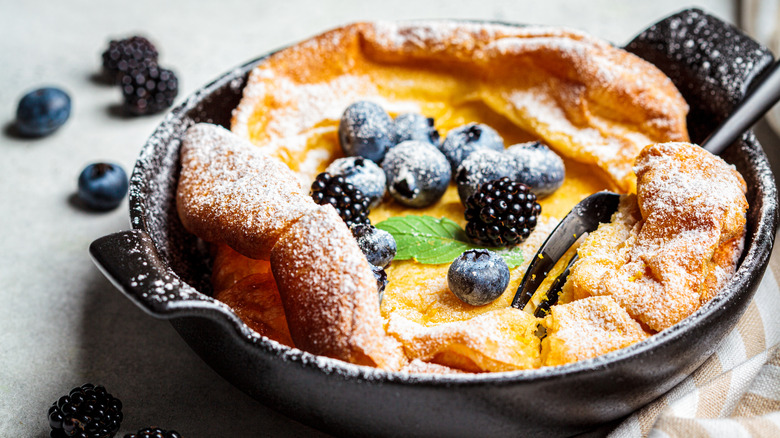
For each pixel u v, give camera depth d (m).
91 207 0.42
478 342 0.32
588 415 0.32
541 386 0.30
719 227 0.33
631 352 0.30
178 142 0.38
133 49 0.47
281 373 0.31
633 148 0.37
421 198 0.37
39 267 0.40
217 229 0.34
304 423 0.33
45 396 0.35
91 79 0.48
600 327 0.32
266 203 0.34
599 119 0.38
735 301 0.32
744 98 0.36
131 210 0.34
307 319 0.32
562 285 0.34
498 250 0.35
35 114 0.44
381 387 0.30
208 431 0.34
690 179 0.34
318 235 0.33
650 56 0.40
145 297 0.31
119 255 0.32
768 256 0.33
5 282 0.39
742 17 0.48
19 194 0.42
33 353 0.37
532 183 0.36
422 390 0.30
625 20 0.49
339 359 0.31
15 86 0.47
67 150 0.44
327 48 0.39
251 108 0.38
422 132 0.38
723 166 0.34
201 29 0.51
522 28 0.39
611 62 0.38
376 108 0.38
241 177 0.35
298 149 0.38
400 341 0.32
